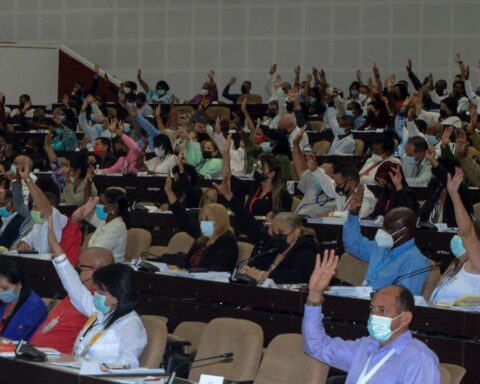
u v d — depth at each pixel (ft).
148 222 38.24
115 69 79.51
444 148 32.81
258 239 29.12
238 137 50.78
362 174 37.19
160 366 22.12
